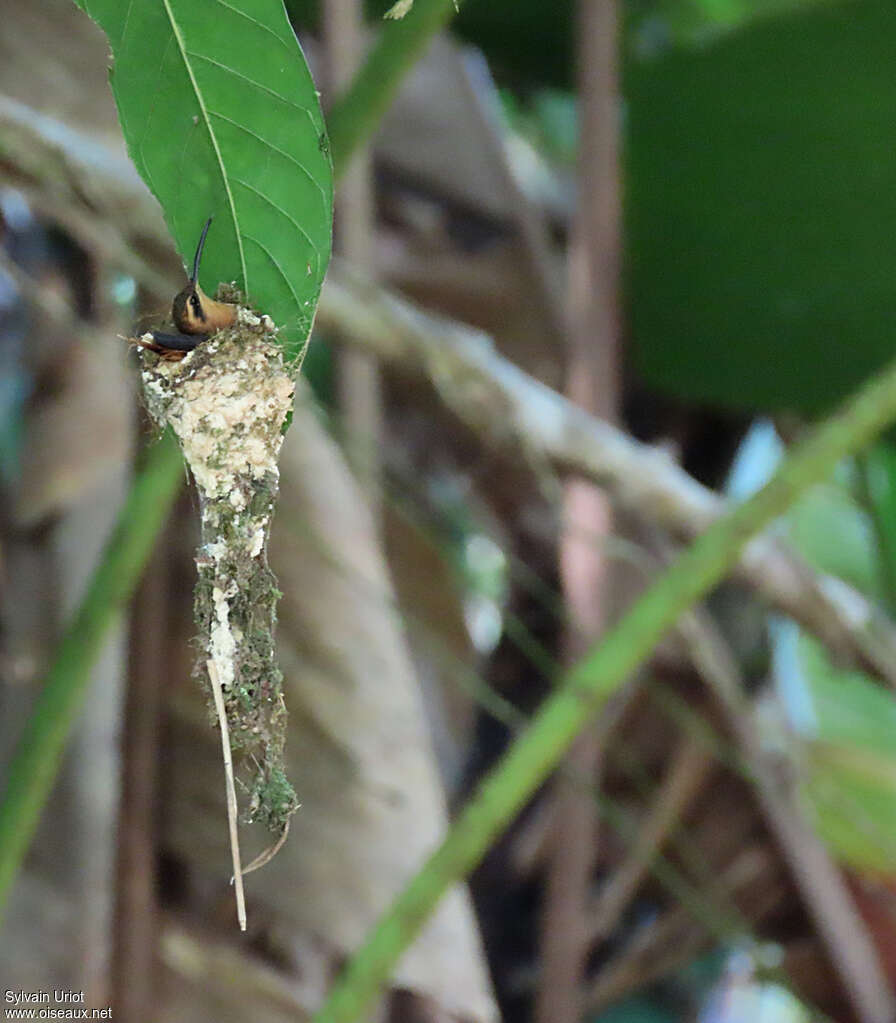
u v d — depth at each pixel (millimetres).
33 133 2373
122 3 1740
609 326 3580
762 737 3721
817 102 3664
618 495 3184
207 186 1758
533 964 3637
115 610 2162
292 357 1825
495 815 2119
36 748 2164
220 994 2510
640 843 3566
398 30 2066
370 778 2438
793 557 3436
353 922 2354
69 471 2732
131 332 2518
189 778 2559
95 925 2480
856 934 3615
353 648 2496
